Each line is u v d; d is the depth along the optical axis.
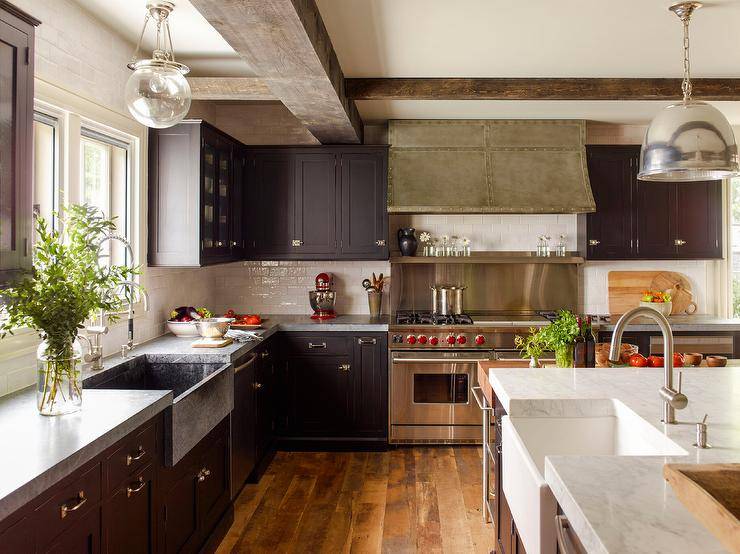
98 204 3.69
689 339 5.02
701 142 2.47
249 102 5.40
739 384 2.57
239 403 3.81
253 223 5.18
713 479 1.19
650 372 2.86
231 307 5.64
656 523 1.25
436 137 5.26
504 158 5.23
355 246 5.17
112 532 2.16
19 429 2.10
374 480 4.27
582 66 3.87
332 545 3.29
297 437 4.98
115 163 3.86
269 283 5.64
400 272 5.62
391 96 4.10
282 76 3.26
